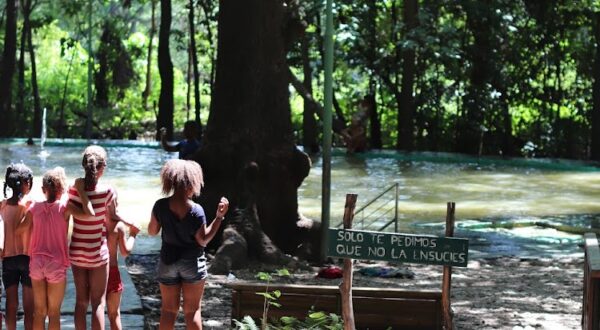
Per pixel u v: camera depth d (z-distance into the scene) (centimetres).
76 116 4528
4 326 998
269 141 1539
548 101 3628
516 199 2278
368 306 913
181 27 5431
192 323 868
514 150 3606
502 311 1167
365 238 793
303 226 1541
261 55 1545
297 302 920
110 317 931
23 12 4247
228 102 1541
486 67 3553
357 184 2502
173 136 3825
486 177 2759
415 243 793
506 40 3572
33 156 3064
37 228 882
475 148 3553
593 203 2228
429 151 3603
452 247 789
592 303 798
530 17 3578
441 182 2600
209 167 1517
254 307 923
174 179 851
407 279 1387
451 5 3534
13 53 3881
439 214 2016
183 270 855
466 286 1332
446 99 3669
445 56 3334
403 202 2191
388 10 3769
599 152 3306
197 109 3850
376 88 3919
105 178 2512
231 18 1549
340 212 1986
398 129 3544
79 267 884
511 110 3744
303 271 1448
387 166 3022
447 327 853
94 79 4775
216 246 1498
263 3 1544
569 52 3669
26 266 916
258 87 1540
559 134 3600
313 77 3916
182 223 852
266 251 1464
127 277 1256
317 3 3095
